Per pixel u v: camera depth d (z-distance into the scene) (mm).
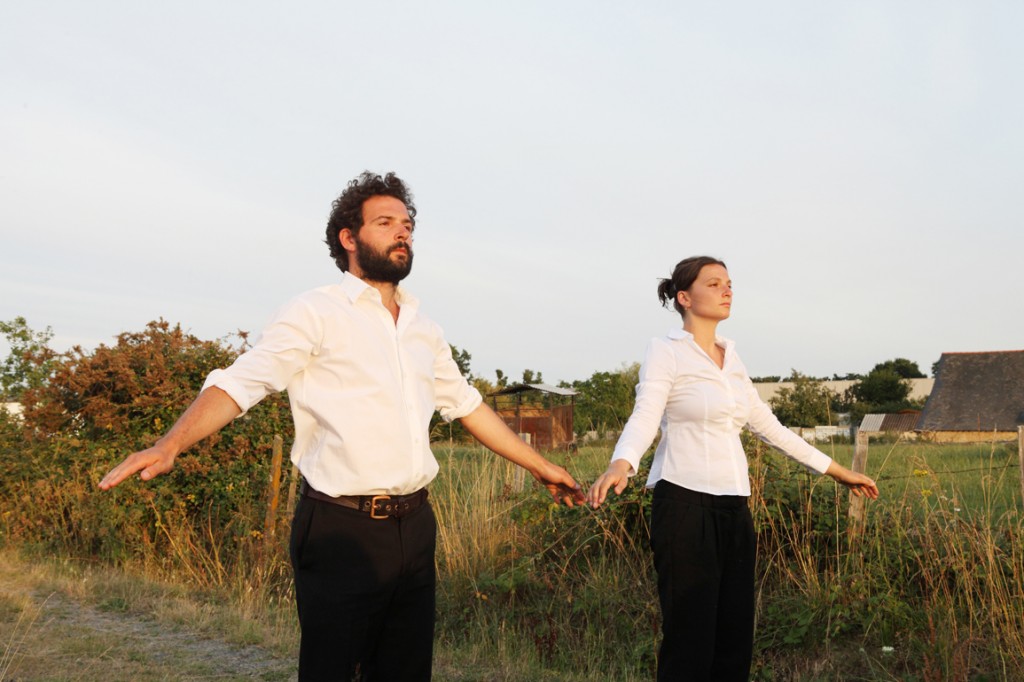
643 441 3473
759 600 5457
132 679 4820
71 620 6281
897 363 75625
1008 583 4969
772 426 3928
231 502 8602
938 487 5566
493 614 6051
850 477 3982
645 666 5188
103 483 2119
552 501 6562
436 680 5016
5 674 4789
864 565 5449
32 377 10484
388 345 2629
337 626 2500
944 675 4617
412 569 2615
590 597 5859
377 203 2732
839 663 4992
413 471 2586
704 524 3422
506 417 20969
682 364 3576
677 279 3734
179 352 9789
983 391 44656
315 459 2584
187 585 7520
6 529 9328
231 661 5293
